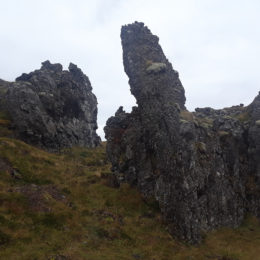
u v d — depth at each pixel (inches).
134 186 1414.9
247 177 1628.9
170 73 1809.8
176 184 1199.6
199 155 1387.8
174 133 1310.3
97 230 1010.7
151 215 1218.0
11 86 2060.8
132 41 1950.1
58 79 2482.8
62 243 872.3
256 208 1519.4
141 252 944.9
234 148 1632.6
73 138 2300.7
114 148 1601.9
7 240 804.0
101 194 1338.6
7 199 994.1
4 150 1424.7
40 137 1910.7
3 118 1889.8
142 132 1494.8
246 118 1873.8
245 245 1170.6
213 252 1059.3
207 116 2073.1
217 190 1384.1
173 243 1048.2
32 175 1327.5
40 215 979.3
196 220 1147.9
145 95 1526.8
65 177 1465.3
